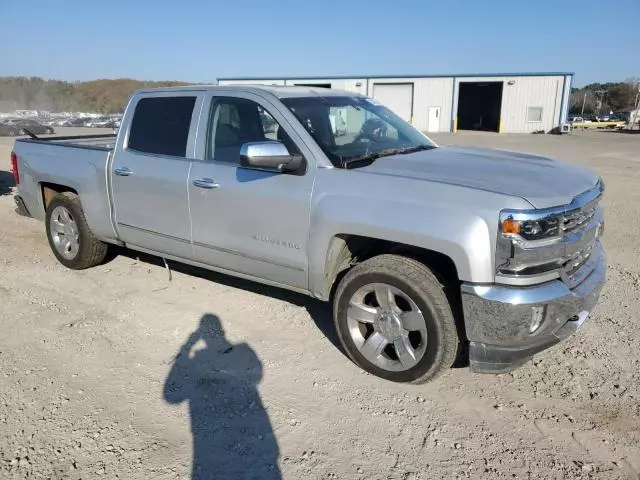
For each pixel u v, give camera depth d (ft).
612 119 205.77
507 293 10.19
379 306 11.89
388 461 9.66
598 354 13.24
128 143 16.24
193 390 11.76
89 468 9.39
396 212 11.07
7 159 54.34
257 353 13.37
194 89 14.97
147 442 10.08
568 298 10.53
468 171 11.73
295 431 10.45
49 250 21.57
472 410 11.14
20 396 11.44
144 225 16.03
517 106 137.39
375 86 143.23
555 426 10.61
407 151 13.88
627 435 10.33
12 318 15.20
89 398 11.41
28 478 9.13
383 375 12.10
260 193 13.04
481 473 9.37
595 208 12.44
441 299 10.98
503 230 10.05
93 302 16.34
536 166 12.47
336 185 11.98
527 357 10.98
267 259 13.41
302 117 13.01
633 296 16.71
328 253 12.28
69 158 17.99
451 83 139.13
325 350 13.53
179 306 16.02
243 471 9.38
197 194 14.33
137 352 13.38
